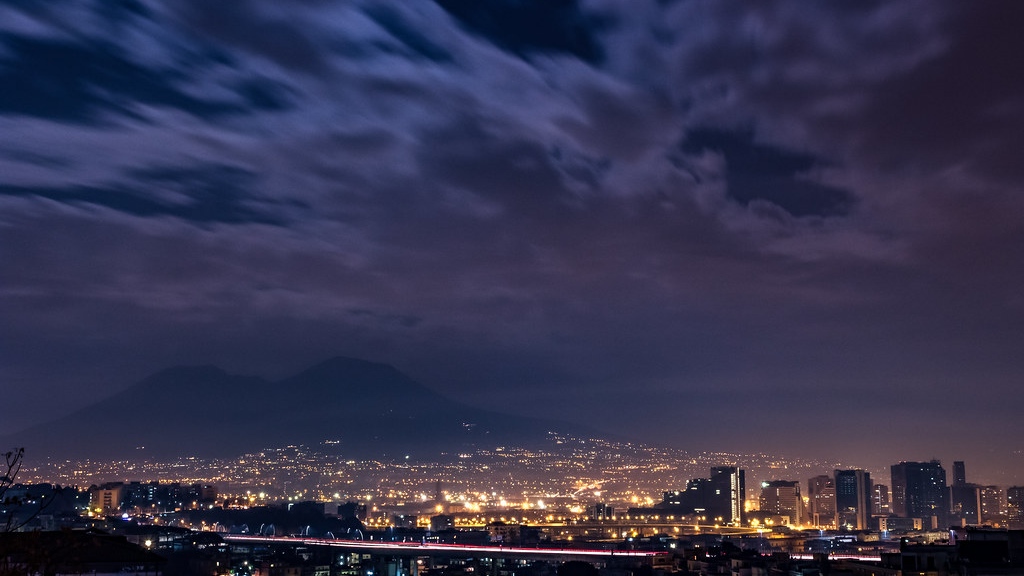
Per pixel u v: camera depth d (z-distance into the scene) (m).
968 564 154.62
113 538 102.44
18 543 52.06
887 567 180.38
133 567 95.69
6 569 51.19
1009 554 156.12
